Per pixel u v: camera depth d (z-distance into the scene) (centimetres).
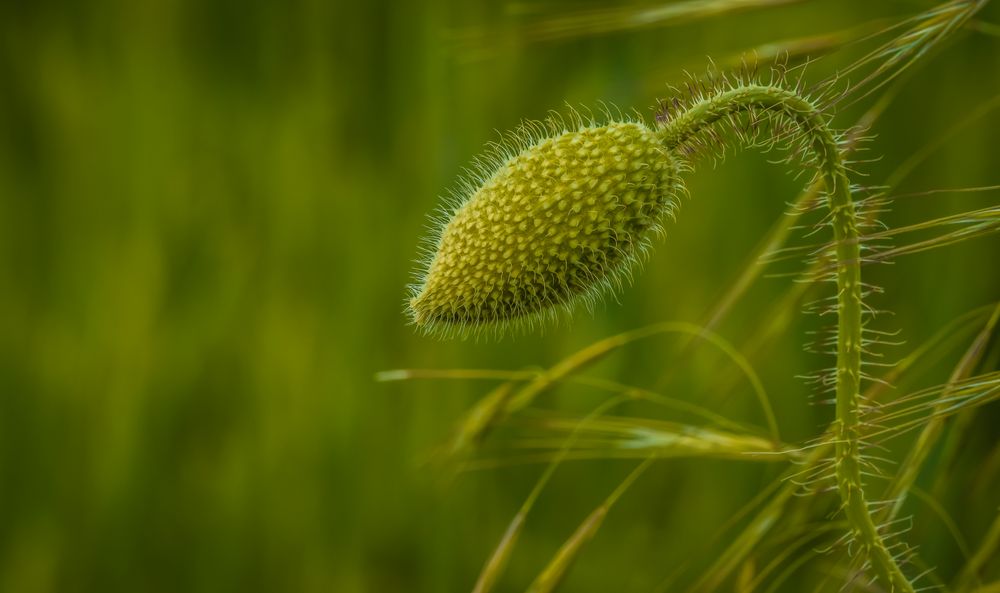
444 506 26
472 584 26
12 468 28
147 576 28
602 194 19
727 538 25
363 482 27
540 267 19
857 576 20
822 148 18
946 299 25
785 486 21
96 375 29
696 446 21
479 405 22
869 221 19
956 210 26
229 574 27
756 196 28
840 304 18
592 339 27
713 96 19
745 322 27
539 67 29
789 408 25
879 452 25
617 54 26
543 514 26
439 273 19
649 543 26
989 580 20
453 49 28
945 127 27
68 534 28
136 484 28
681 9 21
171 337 29
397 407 28
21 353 29
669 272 28
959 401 19
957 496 23
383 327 29
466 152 28
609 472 26
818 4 28
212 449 29
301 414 28
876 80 27
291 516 28
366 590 27
